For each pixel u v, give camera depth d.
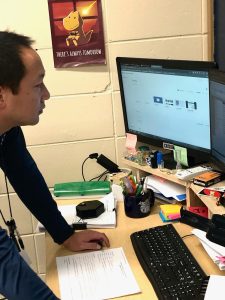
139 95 1.94
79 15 1.96
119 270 1.35
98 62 2.02
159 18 2.00
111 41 2.01
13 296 1.04
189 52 2.05
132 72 1.92
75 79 2.05
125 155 2.08
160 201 1.82
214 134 1.62
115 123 2.12
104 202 1.81
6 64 1.07
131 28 2.00
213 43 2.04
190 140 1.80
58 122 2.10
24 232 2.25
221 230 1.33
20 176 1.55
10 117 1.16
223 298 1.12
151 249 1.43
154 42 2.03
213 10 2.00
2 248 1.04
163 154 1.93
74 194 1.92
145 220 1.67
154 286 1.25
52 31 1.98
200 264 1.34
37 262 2.30
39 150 2.13
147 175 1.98
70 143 2.13
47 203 1.54
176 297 1.18
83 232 1.56
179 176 1.68
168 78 1.77
